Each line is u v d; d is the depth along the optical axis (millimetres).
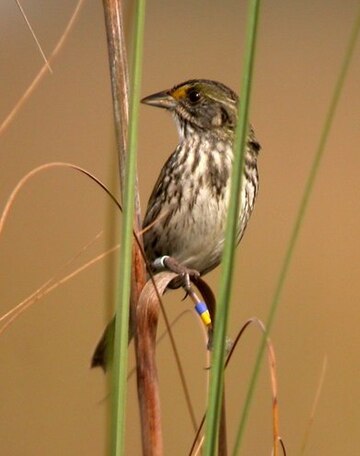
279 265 16172
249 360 13008
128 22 4930
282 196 18688
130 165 4773
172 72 25172
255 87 23797
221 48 26062
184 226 8664
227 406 12047
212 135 8875
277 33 26578
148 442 5582
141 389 5621
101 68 23453
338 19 27016
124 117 5641
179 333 13414
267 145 20844
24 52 23297
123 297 4777
